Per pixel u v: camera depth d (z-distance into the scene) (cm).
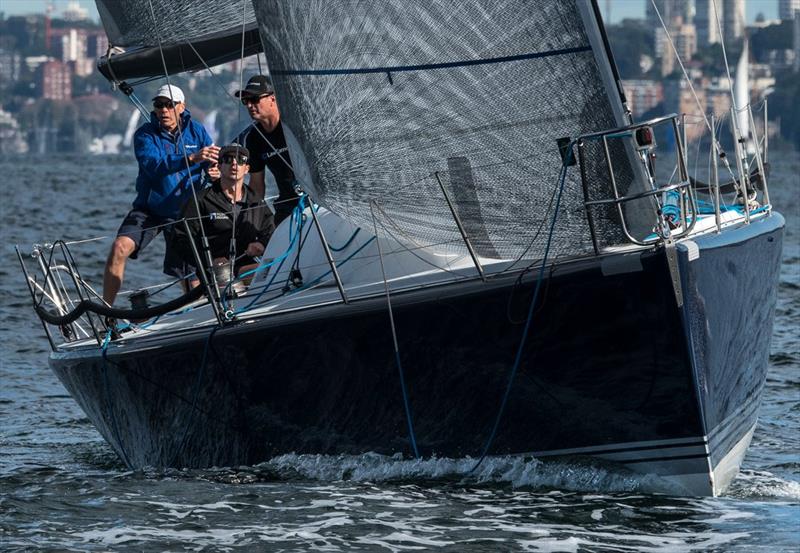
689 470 2278
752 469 2666
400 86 2336
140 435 2747
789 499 2330
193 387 2550
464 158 2334
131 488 2414
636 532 2081
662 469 2294
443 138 2336
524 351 2264
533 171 2297
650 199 2198
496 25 2256
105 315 2658
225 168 2759
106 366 2680
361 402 2408
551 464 2361
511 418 2336
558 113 2266
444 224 2386
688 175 2253
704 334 2230
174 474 2580
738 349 2419
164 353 2536
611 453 2320
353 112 2370
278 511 2206
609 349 2219
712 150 2412
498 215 2331
